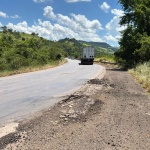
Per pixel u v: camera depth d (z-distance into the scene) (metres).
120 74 26.31
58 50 63.19
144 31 40.59
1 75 21.92
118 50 40.66
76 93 13.23
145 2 41.00
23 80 19.11
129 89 15.26
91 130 7.08
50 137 6.41
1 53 31.72
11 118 8.14
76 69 34.50
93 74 25.92
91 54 53.28
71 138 6.39
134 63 35.16
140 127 7.52
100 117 8.49
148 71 22.03
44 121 7.84
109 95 12.88
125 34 39.62
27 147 5.71
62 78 21.34
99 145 5.97
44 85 16.52
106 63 55.28
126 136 6.68
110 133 6.87
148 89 14.90
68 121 7.92
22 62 29.78
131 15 40.66
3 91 13.55
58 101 11.11
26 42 51.44
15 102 10.70
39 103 10.60
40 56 40.62
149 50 34.16
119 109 9.80
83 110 9.36
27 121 7.81
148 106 10.53
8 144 5.88
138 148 5.89
